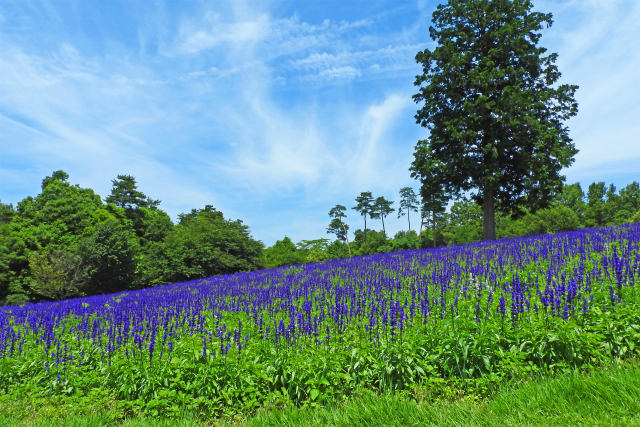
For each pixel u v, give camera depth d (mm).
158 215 80625
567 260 10531
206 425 5164
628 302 5902
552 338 5082
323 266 20812
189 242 46875
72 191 63031
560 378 4590
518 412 4039
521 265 10773
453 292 8789
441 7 32188
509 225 64812
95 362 7395
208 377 5797
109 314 12094
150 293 20453
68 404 6078
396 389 5371
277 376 5641
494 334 5508
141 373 6102
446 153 30219
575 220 59906
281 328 6699
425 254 18688
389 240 67562
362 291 10594
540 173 27266
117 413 5594
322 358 5633
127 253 42656
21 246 43438
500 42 29875
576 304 5891
